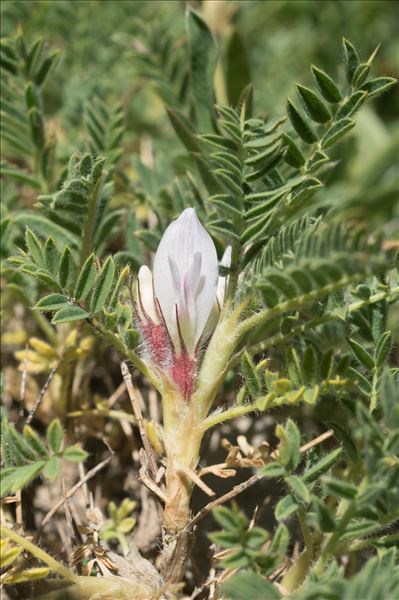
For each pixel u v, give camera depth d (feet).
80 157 0.72
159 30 0.89
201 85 0.82
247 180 0.68
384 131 0.99
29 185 0.81
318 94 0.69
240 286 0.68
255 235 0.68
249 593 0.62
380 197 0.91
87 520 0.74
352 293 0.68
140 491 0.77
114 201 0.83
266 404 0.66
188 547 0.68
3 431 0.65
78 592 0.67
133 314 0.69
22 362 0.79
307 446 0.68
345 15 1.07
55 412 0.78
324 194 0.91
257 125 0.67
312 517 0.66
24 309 0.83
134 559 0.70
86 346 0.77
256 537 0.62
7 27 0.92
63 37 0.95
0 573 0.68
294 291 0.64
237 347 0.72
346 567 0.73
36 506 0.76
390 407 0.62
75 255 0.76
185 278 0.67
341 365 0.67
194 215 0.67
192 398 0.67
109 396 0.81
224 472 0.68
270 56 1.02
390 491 0.64
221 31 0.92
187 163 0.87
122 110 0.82
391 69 1.05
